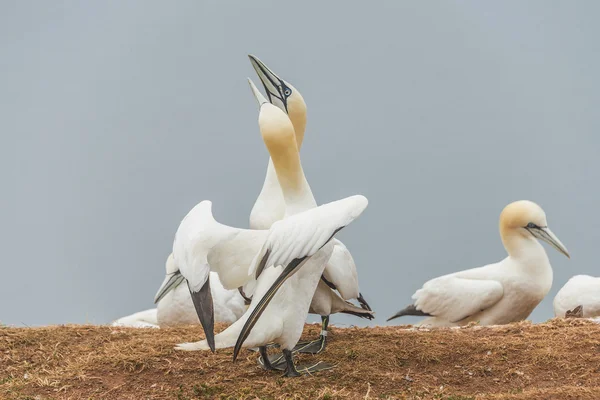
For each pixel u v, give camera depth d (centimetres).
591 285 1923
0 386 1316
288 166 1324
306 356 1409
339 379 1288
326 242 1139
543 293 2006
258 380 1294
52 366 1421
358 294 1540
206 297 1183
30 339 1545
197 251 1196
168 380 1321
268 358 1388
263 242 1226
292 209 1341
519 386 1273
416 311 2030
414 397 1208
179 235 1229
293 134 1317
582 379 1274
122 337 1575
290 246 1135
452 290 1989
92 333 1606
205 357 1405
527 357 1359
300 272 1245
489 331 1512
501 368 1330
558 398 1155
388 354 1390
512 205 2006
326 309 1471
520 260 2005
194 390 1263
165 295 1870
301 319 1259
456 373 1327
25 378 1355
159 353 1412
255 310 1149
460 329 1562
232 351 1434
